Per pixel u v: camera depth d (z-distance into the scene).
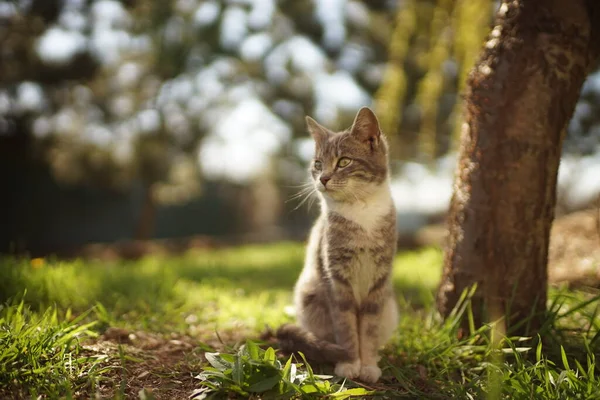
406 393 0.91
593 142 3.08
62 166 3.86
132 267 1.99
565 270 1.44
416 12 1.49
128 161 3.91
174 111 4.07
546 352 1.01
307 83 3.99
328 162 1.08
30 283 1.25
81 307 1.25
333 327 1.05
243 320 1.23
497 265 1.04
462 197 1.07
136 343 1.05
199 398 0.86
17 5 3.44
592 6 1.04
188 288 1.49
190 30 3.86
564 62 1.02
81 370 0.91
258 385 0.86
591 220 1.68
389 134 1.48
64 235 5.29
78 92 3.75
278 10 3.76
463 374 0.96
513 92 1.03
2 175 4.64
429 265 1.82
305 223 6.59
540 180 1.03
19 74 3.51
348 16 3.58
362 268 1.04
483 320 1.04
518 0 1.04
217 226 6.87
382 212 1.06
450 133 2.68
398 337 1.09
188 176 4.23
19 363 0.89
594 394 0.84
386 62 3.50
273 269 2.02
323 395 0.86
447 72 2.25
